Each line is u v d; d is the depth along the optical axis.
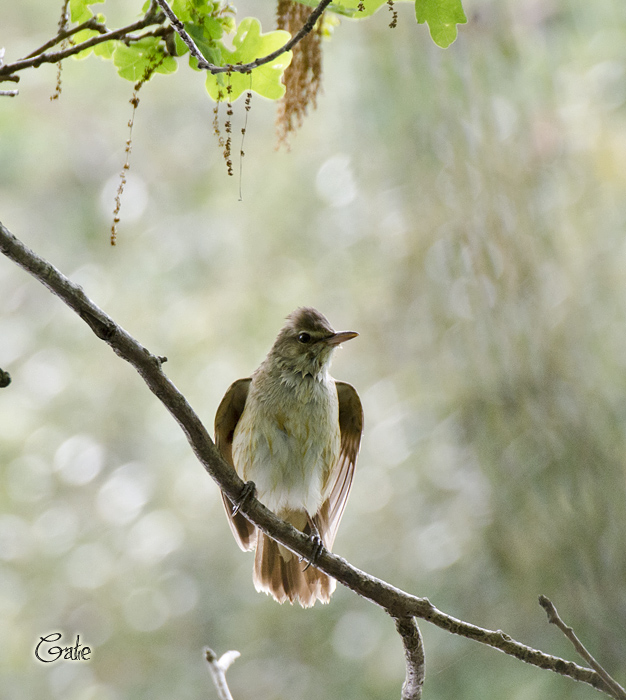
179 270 16.88
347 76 14.12
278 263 16.22
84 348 17.16
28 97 17.89
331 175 14.83
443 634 11.82
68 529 15.66
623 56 12.77
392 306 12.98
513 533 10.41
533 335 10.36
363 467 13.89
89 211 17.88
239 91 5.21
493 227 10.59
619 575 9.85
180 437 16.12
